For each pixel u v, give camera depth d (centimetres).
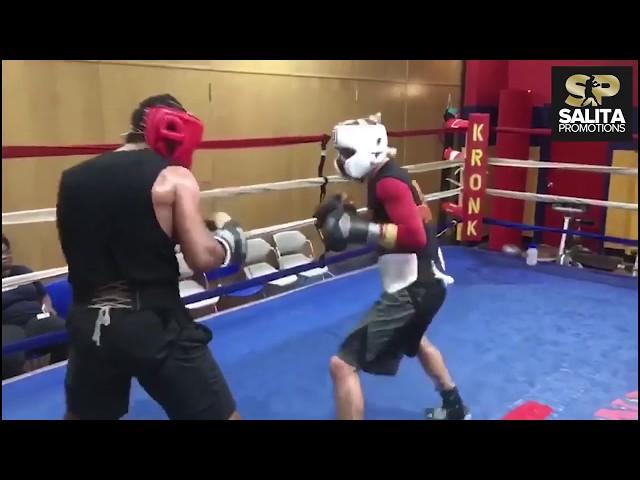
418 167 450
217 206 492
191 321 177
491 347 338
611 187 602
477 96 639
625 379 300
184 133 174
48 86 381
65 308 339
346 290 436
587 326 371
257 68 502
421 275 217
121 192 162
